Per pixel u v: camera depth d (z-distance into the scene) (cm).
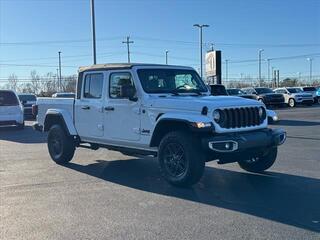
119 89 924
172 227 587
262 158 901
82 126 1026
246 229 573
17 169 1024
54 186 841
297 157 1116
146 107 860
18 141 1631
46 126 1134
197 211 660
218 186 817
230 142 762
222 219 618
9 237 560
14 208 690
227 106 789
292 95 3953
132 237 553
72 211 670
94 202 720
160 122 821
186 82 951
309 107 3853
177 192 778
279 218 618
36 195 771
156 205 696
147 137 862
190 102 794
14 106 2069
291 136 1590
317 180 852
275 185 816
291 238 538
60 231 580
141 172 972
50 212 666
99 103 971
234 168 986
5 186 845
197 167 774
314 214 634
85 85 1020
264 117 858
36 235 566
